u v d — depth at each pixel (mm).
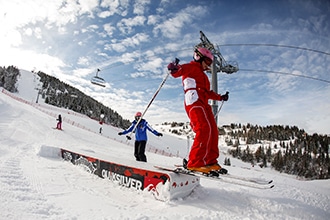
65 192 3004
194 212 2670
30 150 6680
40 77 119000
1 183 2889
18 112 23328
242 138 187250
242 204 3139
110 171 3963
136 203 2930
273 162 107500
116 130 49469
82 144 13438
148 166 3650
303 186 5551
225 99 3271
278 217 2795
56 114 43906
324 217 3025
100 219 2211
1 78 79188
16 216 1984
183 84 2980
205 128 2707
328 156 104000
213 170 2682
